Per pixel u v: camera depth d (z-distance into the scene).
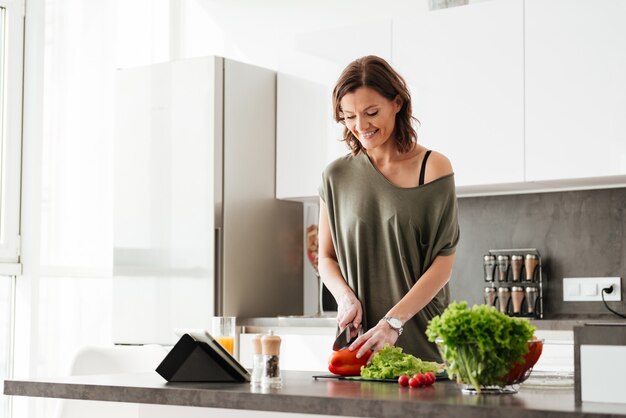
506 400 1.73
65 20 5.16
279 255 4.86
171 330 4.58
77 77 5.21
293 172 4.76
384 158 2.71
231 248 4.58
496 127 4.18
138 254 4.69
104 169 5.32
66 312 5.05
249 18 5.26
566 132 4.01
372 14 4.86
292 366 4.36
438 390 1.95
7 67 4.87
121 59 5.41
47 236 5.02
